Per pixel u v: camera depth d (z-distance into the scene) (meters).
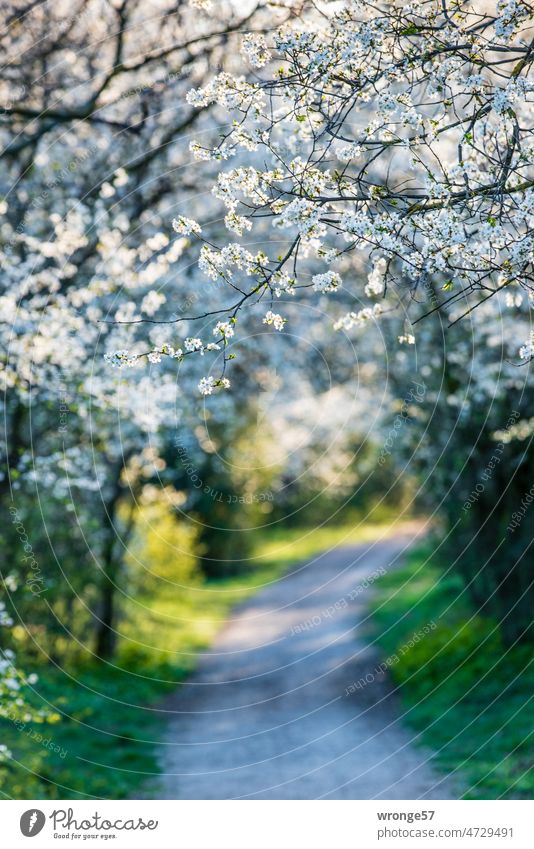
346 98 5.62
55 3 10.57
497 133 5.72
